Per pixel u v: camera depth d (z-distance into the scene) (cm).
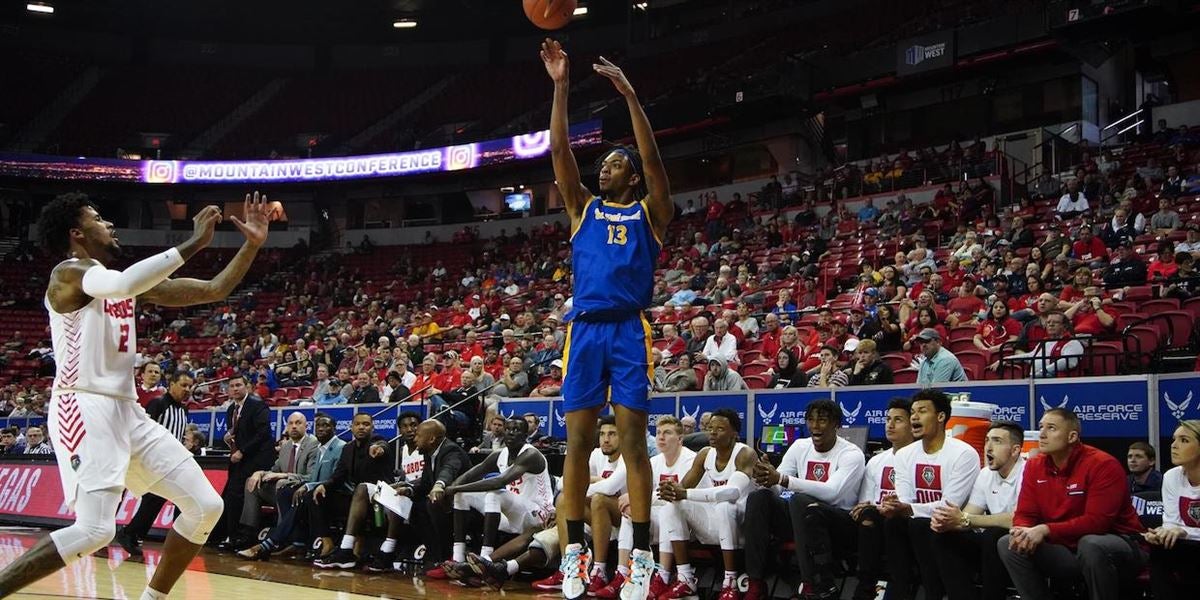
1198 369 737
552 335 1236
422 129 3178
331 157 2881
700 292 1588
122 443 380
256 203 408
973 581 518
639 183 389
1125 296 1030
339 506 844
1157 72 2120
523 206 2878
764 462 566
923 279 1293
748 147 2489
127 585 588
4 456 1153
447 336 1630
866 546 552
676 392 880
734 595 610
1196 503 478
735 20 2914
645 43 3058
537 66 3250
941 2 2458
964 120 2261
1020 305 1059
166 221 3133
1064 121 2130
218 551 891
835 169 2175
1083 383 688
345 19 3428
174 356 1947
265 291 2689
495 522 720
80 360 375
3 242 2927
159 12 3362
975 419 615
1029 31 2019
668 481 597
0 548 786
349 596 594
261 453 906
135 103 3316
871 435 766
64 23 3397
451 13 3372
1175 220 1308
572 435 369
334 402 1287
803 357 1054
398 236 2983
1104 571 445
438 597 612
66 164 2881
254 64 3528
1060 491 474
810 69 2303
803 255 1642
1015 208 1658
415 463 816
